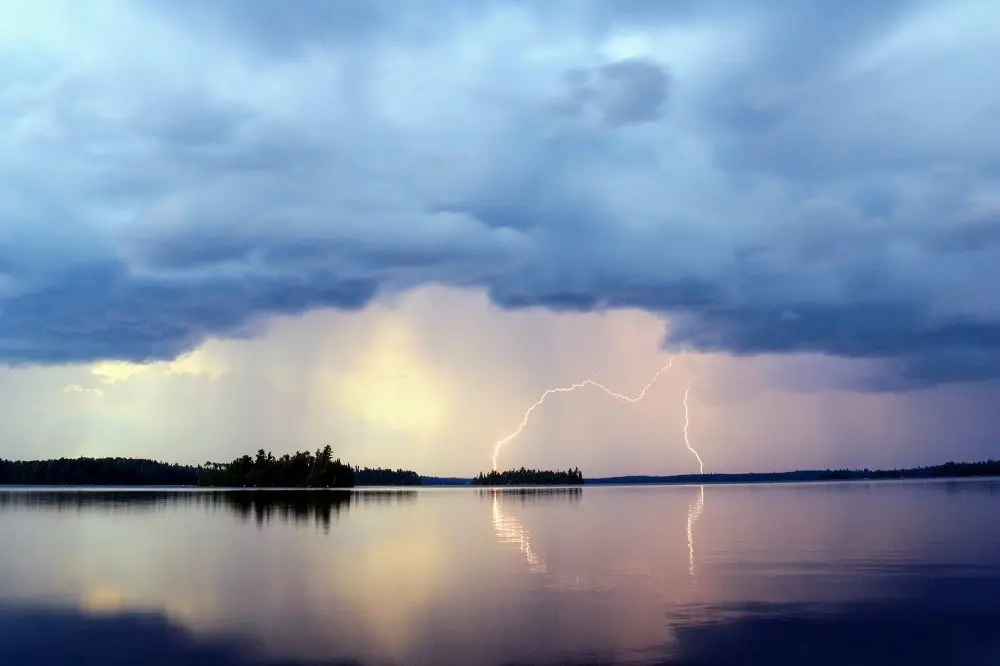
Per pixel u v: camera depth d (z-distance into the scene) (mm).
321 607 17359
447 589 19688
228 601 18141
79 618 16406
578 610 16906
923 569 23109
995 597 18344
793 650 13617
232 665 12859
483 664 12773
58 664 13031
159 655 13484
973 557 25984
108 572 23156
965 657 13219
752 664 12789
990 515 49062
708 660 13016
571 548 29594
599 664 12773
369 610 17016
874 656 13297
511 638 14438
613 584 20453
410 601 18016
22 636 14875
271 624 15672
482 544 31391
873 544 30500
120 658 13328
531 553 27891
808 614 16438
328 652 13539
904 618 16062
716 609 17000
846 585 20156
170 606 17594
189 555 27594
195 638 14617
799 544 30656
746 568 23453
